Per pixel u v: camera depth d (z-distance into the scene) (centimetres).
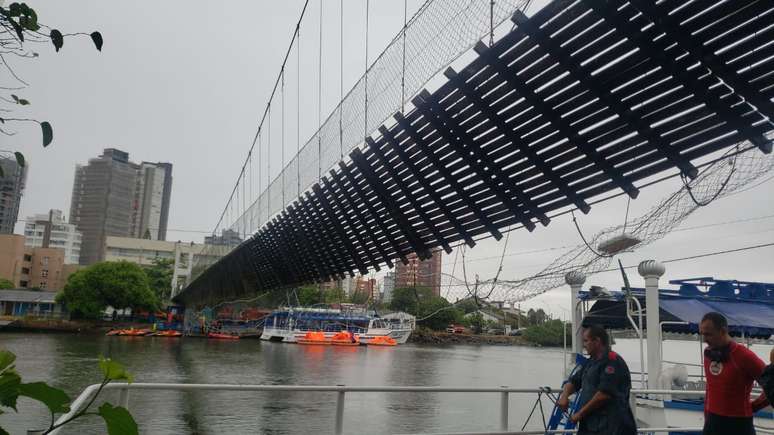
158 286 9788
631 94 448
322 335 7406
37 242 14675
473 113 573
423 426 1819
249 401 2166
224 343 6688
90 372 3045
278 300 8969
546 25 466
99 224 17938
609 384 416
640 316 932
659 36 413
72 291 7731
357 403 2245
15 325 7319
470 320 8762
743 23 378
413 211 776
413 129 649
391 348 7256
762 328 980
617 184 493
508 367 4803
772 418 894
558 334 7531
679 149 448
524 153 534
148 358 4156
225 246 2184
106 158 18425
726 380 412
